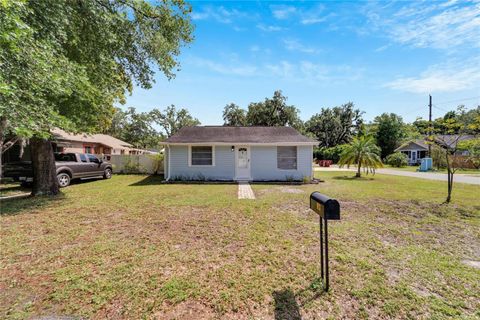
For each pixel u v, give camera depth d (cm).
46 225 479
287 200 720
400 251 351
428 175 1526
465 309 222
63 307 224
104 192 873
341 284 263
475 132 716
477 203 671
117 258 329
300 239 401
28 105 447
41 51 448
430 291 251
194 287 258
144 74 956
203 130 1412
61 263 313
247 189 952
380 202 686
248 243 384
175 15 879
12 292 247
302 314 215
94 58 704
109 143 2420
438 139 744
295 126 3244
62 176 1025
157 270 296
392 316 213
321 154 3434
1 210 602
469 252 349
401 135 3177
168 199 737
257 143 1217
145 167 1620
